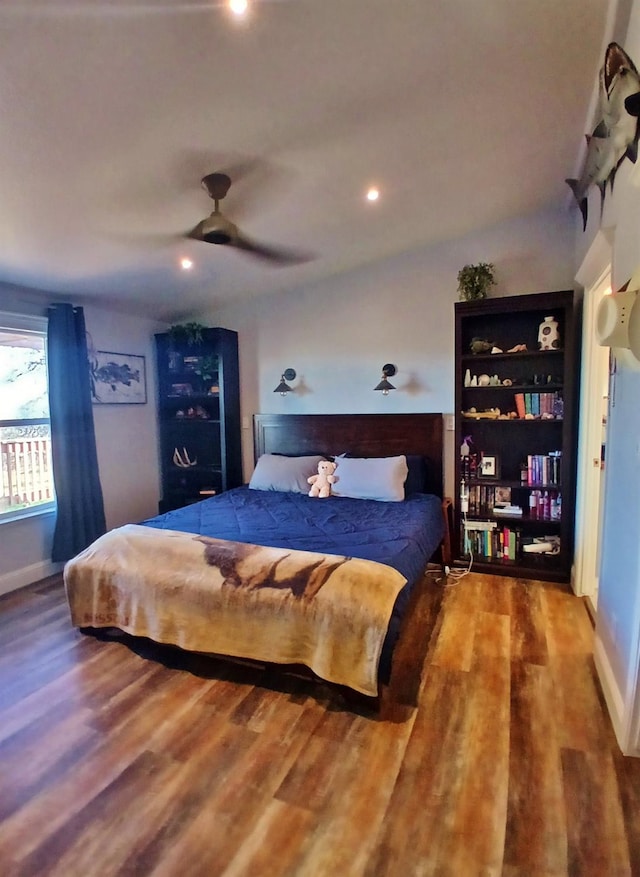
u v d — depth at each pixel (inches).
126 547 105.4
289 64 68.2
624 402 80.6
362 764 71.0
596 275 108.6
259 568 92.3
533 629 109.4
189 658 100.2
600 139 86.3
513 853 56.9
